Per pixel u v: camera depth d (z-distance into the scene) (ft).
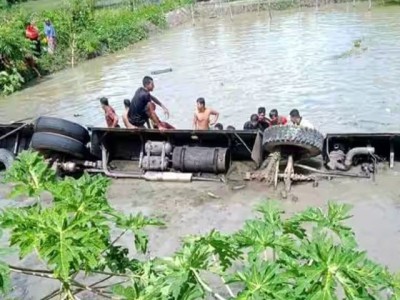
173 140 30.50
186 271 8.29
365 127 36.11
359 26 78.23
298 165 28.04
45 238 7.78
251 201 25.57
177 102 45.27
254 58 61.87
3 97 54.29
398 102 41.01
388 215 23.04
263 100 44.19
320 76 50.55
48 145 28.86
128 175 29.63
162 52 72.64
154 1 113.19
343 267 7.28
